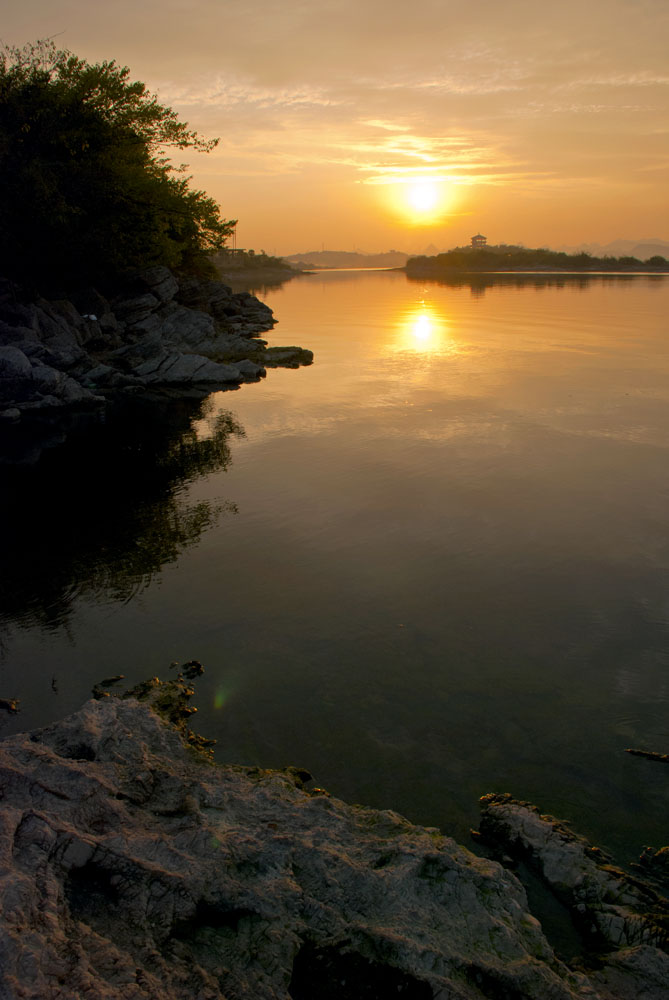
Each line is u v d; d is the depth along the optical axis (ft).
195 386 95.91
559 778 22.27
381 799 21.49
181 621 32.65
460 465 54.65
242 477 53.78
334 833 18.39
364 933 14.66
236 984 13.37
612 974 15.24
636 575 35.73
